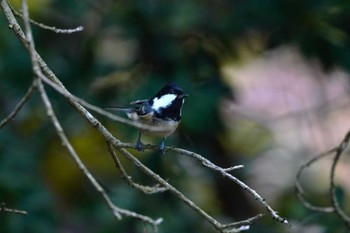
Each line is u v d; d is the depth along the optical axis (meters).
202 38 12.37
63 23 12.74
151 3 12.09
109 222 12.39
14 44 12.40
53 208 12.50
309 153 14.42
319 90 15.00
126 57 12.73
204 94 12.24
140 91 12.09
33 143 13.01
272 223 13.20
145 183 12.80
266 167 14.25
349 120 15.98
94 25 12.59
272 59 13.70
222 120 12.97
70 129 13.02
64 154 13.22
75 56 12.70
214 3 12.38
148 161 12.66
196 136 13.13
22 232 12.16
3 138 12.69
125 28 12.14
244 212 13.89
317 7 12.24
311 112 14.35
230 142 13.58
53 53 12.62
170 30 11.98
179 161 12.91
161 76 12.24
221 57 12.62
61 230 13.16
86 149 13.30
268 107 15.37
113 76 12.52
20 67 12.46
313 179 13.99
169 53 12.23
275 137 14.36
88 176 6.10
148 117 8.73
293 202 12.87
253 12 12.23
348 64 12.52
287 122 15.02
